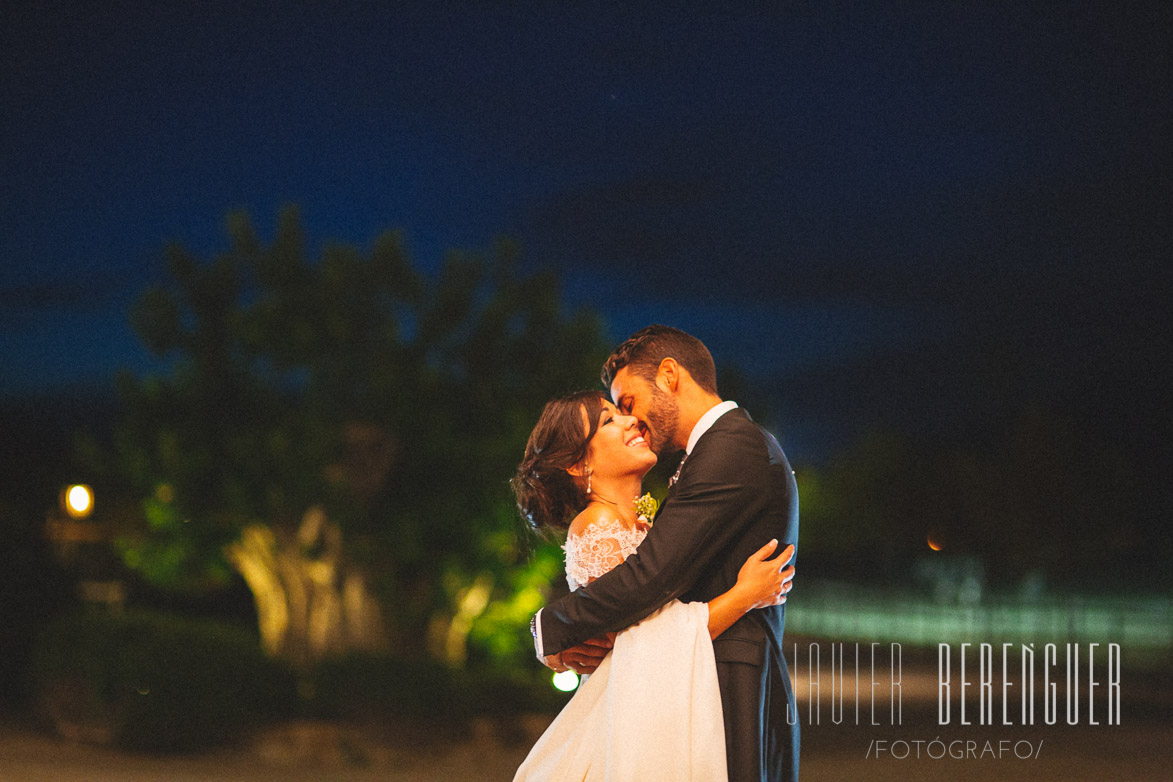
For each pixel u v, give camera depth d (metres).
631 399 3.58
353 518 13.97
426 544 14.39
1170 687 16.44
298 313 14.57
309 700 12.20
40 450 16.67
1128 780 10.27
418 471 14.40
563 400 3.70
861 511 49.41
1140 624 29.05
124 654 11.66
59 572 15.02
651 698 3.18
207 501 14.45
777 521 3.35
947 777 10.42
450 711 12.20
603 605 3.23
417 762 11.64
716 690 3.20
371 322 14.99
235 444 14.18
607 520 3.51
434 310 15.11
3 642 14.37
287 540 14.54
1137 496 44.34
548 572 14.68
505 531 14.40
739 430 3.37
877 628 28.25
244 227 15.02
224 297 14.89
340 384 14.60
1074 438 43.75
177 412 14.71
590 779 3.34
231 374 14.67
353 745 11.74
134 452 14.67
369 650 13.43
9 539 14.71
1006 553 42.94
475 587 14.99
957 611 32.34
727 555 3.34
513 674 13.82
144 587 16.52
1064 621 29.08
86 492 14.38
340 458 14.40
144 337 14.83
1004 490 43.31
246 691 11.91
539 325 15.42
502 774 11.19
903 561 49.47
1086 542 42.56
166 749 11.55
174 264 14.87
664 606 3.27
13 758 10.84
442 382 14.80
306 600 14.66
